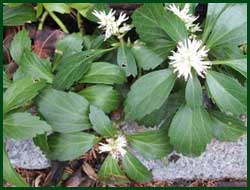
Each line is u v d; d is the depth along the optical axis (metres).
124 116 0.34
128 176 0.36
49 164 0.37
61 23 0.39
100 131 0.32
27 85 0.32
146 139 0.34
